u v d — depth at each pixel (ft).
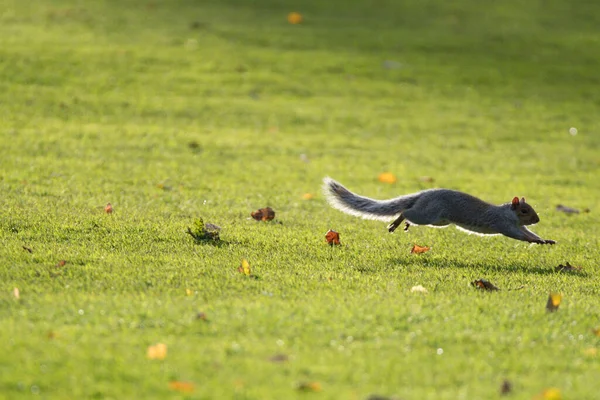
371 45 241.55
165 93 183.62
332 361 50.21
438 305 62.95
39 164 122.21
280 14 271.69
